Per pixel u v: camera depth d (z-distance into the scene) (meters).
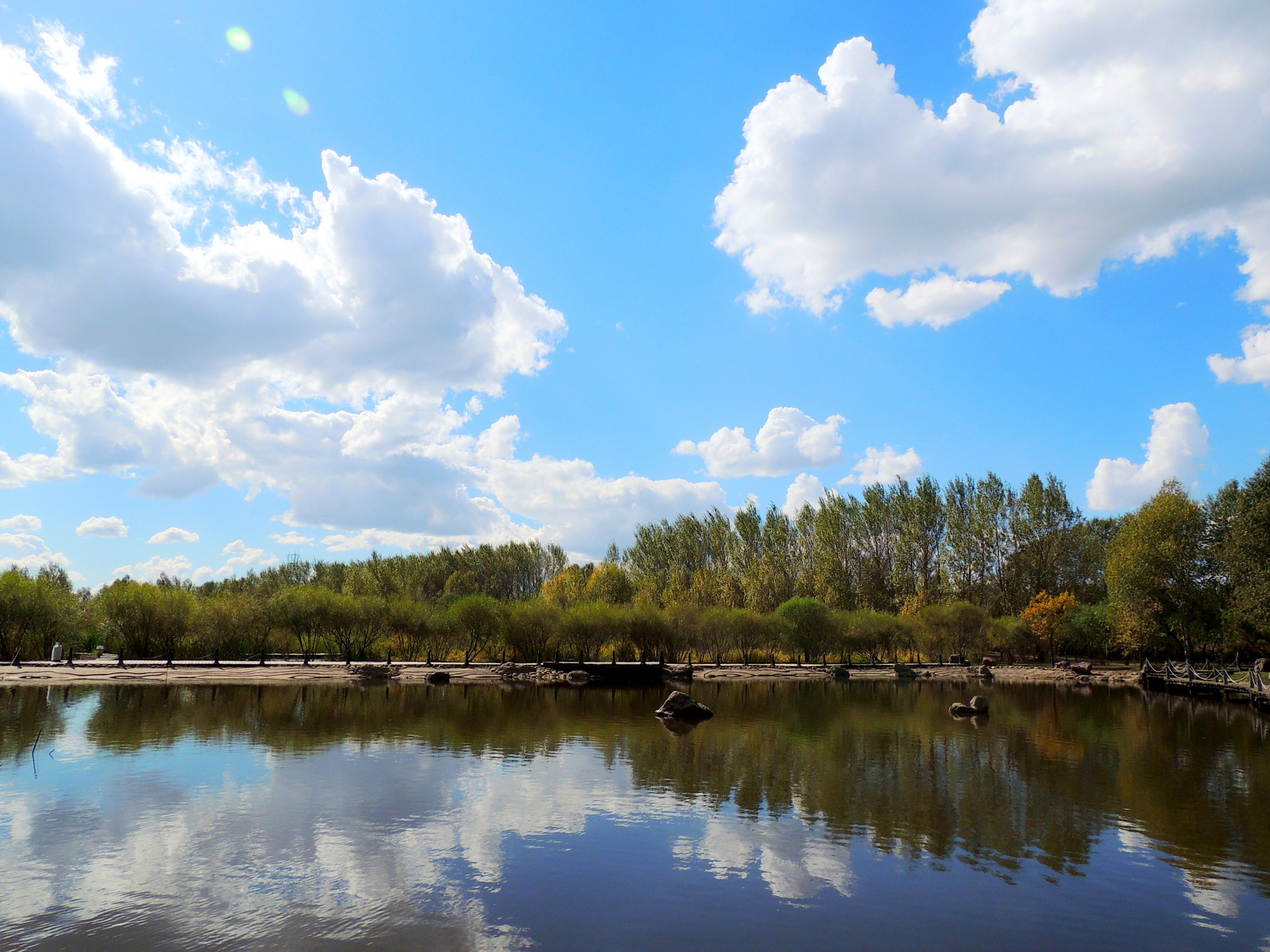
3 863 14.44
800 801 20.52
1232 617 59.22
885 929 12.13
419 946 11.07
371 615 70.50
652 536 110.81
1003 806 20.20
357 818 17.95
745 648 81.38
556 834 17.06
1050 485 99.31
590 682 63.03
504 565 126.19
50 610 62.94
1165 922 12.58
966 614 84.19
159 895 12.94
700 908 12.83
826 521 101.81
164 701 40.59
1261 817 19.27
